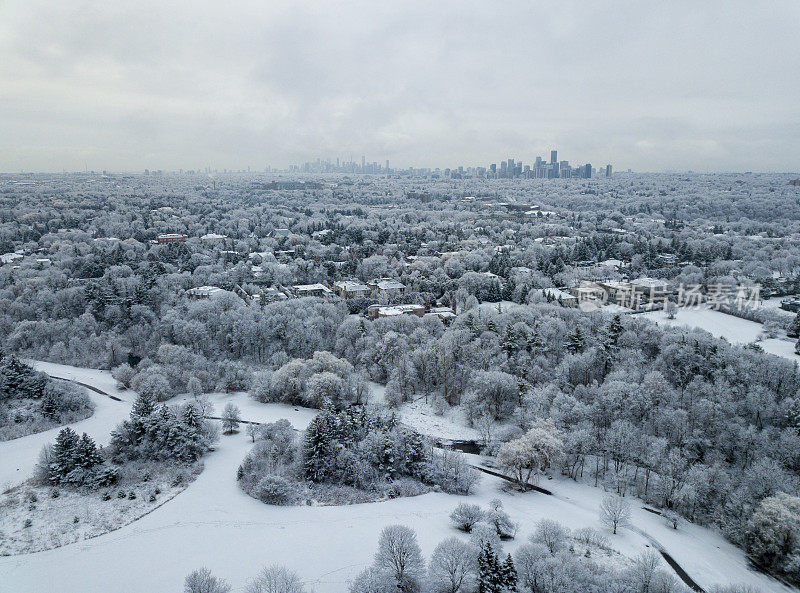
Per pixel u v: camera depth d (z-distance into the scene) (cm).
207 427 12719
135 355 18650
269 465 11425
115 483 10756
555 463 11962
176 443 11775
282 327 19150
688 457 11919
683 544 9650
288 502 10256
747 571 9044
